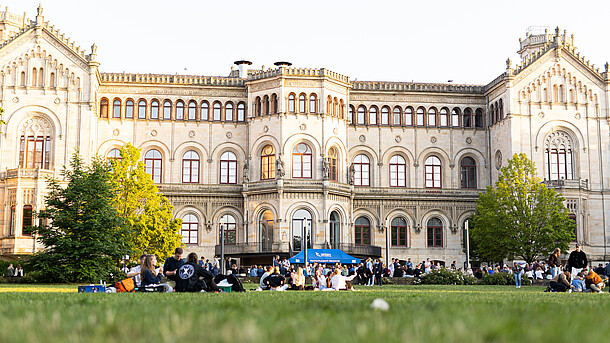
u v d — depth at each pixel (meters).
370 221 78.62
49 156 69.62
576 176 76.25
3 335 6.16
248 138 76.25
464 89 81.62
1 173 68.06
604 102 77.62
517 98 76.06
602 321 8.14
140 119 76.56
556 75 77.25
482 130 81.56
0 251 65.25
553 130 76.50
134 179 61.44
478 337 5.97
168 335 6.26
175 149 76.94
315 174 73.25
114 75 76.06
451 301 13.80
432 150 80.69
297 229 71.81
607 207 75.75
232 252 72.56
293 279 35.78
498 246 68.69
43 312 9.26
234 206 76.44
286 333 6.32
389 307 10.27
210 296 16.58
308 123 73.75
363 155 80.00
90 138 70.19
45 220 65.06
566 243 67.75
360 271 54.69
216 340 5.88
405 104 81.00
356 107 80.06
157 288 22.47
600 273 40.16
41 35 70.69
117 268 52.31
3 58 70.06
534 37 97.69
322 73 74.31
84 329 6.89
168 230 60.34
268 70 75.12
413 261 78.56
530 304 12.48
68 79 70.62
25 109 69.75
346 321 7.60
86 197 49.41
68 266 47.66
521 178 69.44
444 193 79.69
